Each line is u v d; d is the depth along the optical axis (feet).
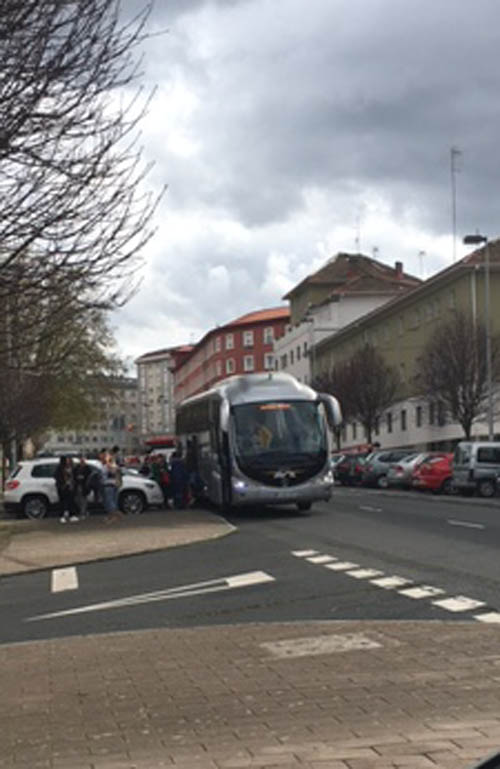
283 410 93.97
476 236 153.28
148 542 70.23
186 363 582.35
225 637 33.55
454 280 204.85
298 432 93.66
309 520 86.89
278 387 95.20
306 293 341.21
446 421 195.62
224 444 93.66
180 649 31.76
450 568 49.19
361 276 314.35
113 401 209.77
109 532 79.66
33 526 88.74
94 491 101.50
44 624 39.34
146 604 42.98
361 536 68.59
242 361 456.45
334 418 95.04
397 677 26.48
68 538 76.13
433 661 28.27
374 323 256.52
